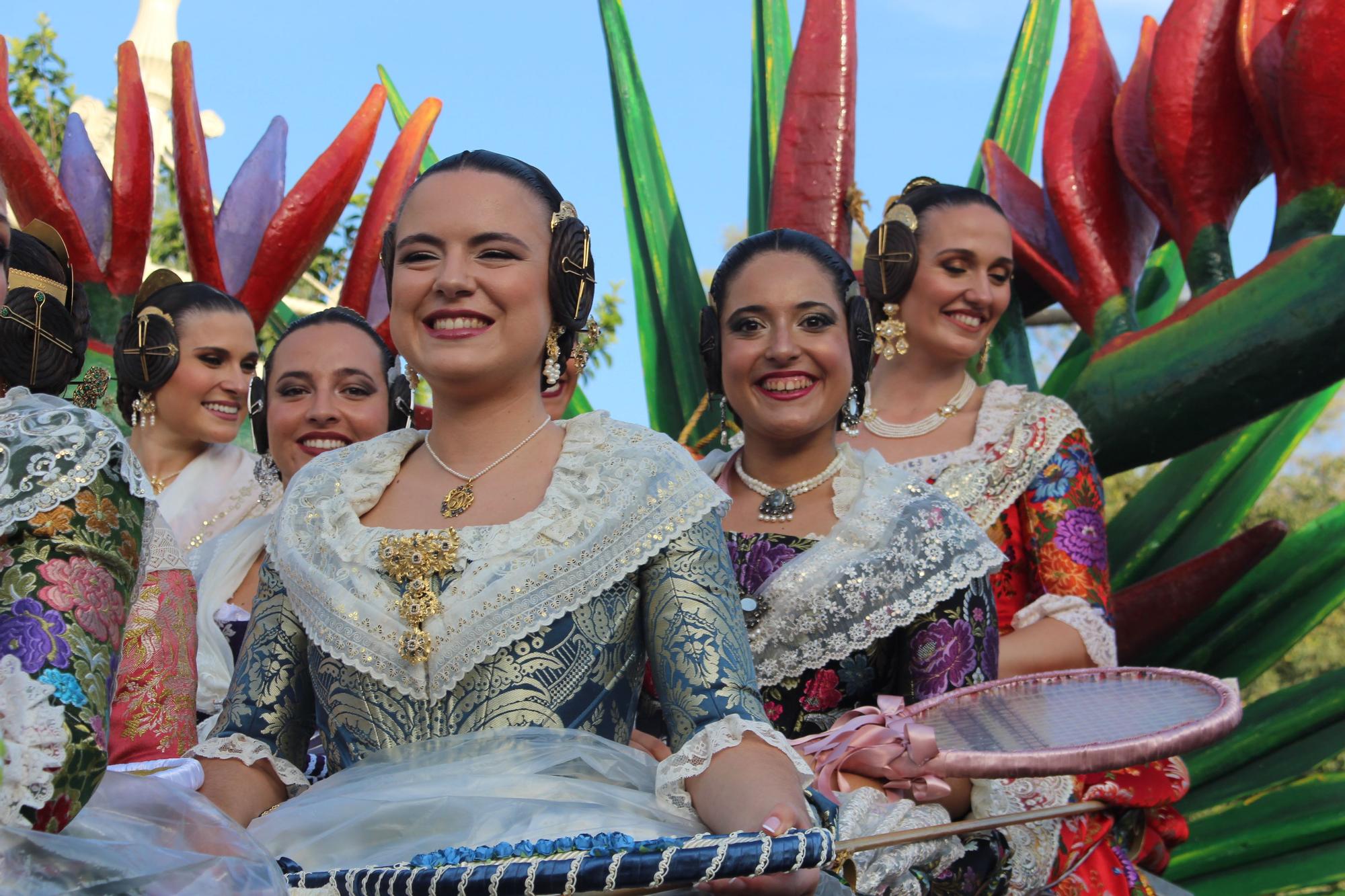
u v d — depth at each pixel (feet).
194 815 7.49
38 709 6.64
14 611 6.87
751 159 27.68
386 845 8.25
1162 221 22.70
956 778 10.98
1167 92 21.89
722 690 8.67
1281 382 21.38
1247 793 23.39
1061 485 15.19
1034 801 13.20
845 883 8.99
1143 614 22.91
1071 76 23.65
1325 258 20.59
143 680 10.42
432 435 9.93
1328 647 30.94
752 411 12.80
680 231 26.50
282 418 16.15
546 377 9.85
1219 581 22.54
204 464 17.10
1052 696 11.59
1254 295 21.17
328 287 31.45
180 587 10.89
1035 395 15.81
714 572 9.15
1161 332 22.03
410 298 9.49
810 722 11.84
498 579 8.84
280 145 24.43
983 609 11.96
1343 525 23.25
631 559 8.98
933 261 16.02
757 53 27.78
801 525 12.62
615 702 9.03
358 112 23.47
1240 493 25.09
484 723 8.73
